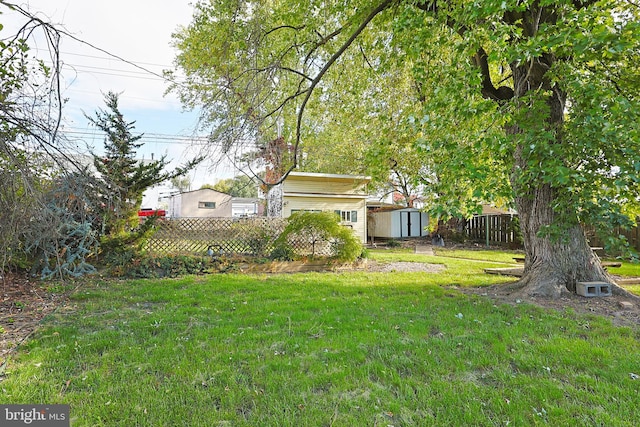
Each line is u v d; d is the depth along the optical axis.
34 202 3.22
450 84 4.03
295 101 6.38
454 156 3.69
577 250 4.86
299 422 1.95
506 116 3.68
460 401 2.15
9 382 2.33
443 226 17.00
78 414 2.00
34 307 4.32
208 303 4.50
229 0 4.86
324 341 3.10
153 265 6.86
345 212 14.13
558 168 2.99
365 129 7.91
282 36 6.06
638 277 6.11
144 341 3.11
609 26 3.28
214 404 2.13
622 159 3.03
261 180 4.91
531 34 4.47
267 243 8.91
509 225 14.02
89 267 6.51
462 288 5.64
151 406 2.09
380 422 1.95
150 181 7.41
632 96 3.44
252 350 2.92
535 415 1.99
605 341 3.11
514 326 3.54
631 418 1.96
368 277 6.80
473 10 3.40
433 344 3.05
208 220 8.72
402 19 4.41
